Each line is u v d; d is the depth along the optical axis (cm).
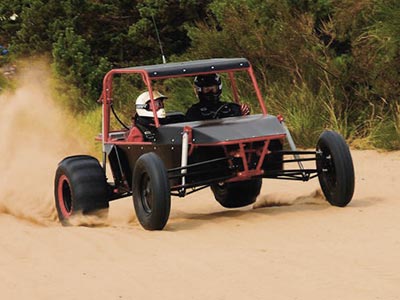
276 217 1616
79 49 3145
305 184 1997
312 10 2691
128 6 3262
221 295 1141
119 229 1597
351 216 1573
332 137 1630
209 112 1694
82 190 1678
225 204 1827
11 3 3431
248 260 1298
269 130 1591
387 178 1988
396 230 1451
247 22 2731
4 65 3272
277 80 2662
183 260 1316
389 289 1131
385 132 2398
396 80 2462
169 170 1557
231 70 1686
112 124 2747
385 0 2525
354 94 2550
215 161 1562
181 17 3173
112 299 1150
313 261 1277
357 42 2527
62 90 3094
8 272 1306
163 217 1538
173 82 2830
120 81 2991
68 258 1380
